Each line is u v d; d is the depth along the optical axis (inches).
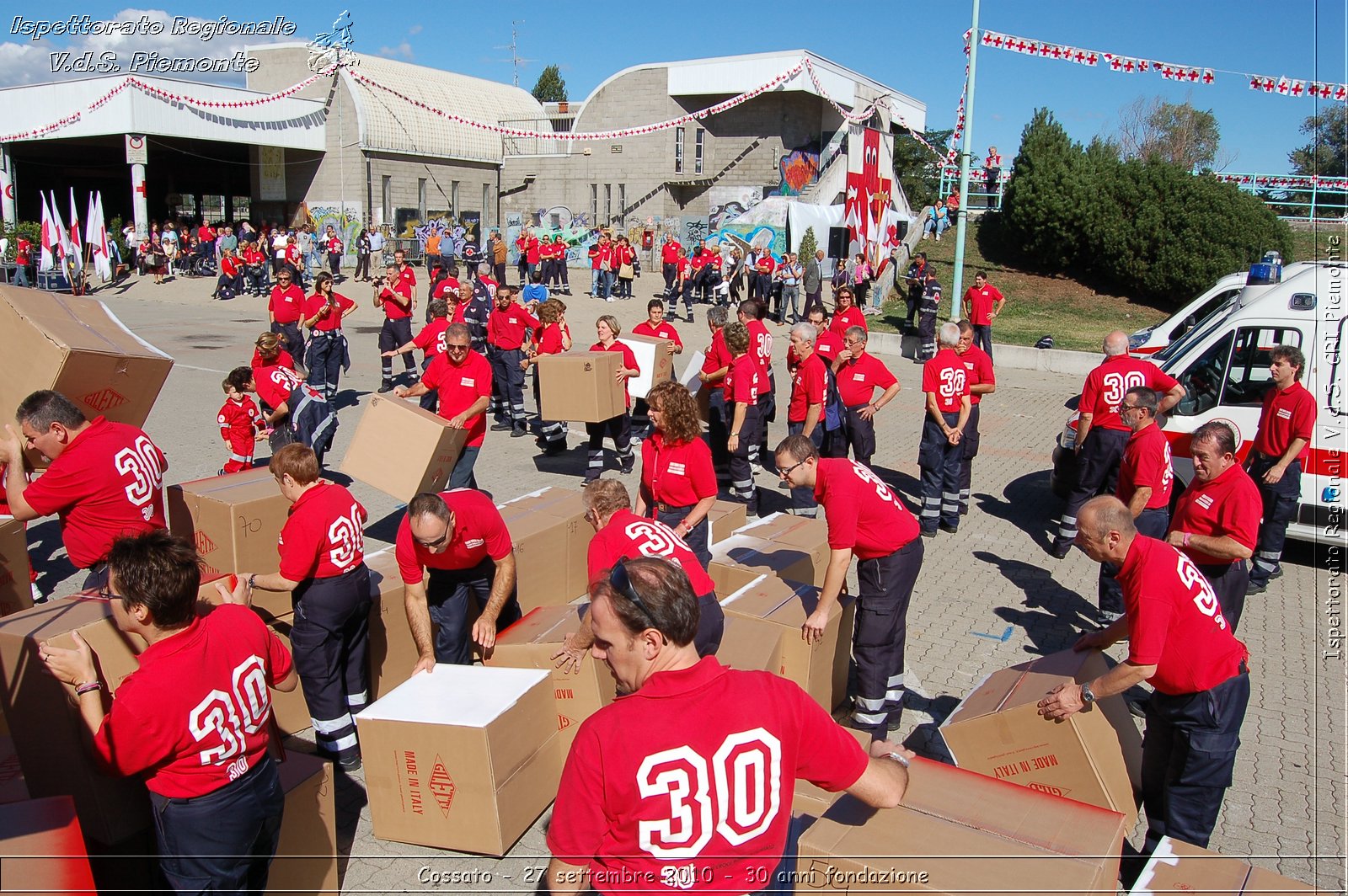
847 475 178.5
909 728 202.2
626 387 376.8
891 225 1059.3
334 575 169.8
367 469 260.1
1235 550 185.6
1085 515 147.8
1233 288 532.1
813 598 199.8
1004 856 108.3
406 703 156.4
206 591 159.0
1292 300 309.4
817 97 1326.3
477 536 180.4
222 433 303.9
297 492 167.5
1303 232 1002.1
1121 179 985.5
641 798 84.8
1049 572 302.2
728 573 217.8
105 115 1120.8
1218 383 320.2
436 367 297.7
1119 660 234.7
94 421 180.1
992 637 250.7
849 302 416.2
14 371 201.2
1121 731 157.2
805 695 94.7
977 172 1360.7
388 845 159.0
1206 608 142.2
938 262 1109.7
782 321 910.4
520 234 1107.3
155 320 865.5
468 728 148.0
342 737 178.7
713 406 347.6
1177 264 930.1
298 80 1291.8
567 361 358.3
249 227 1192.2
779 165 1277.1
